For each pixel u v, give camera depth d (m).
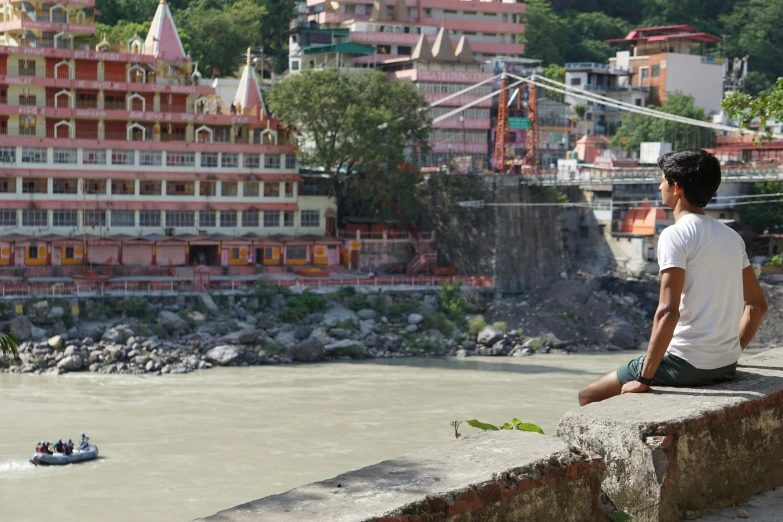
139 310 76.94
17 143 85.25
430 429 51.91
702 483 8.33
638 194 108.06
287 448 47.69
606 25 168.38
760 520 8.23
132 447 47.53
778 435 9.16
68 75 89.06
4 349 16.72
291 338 76.75
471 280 93.81
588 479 7.42
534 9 161.50
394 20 135.12
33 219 86.56
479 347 81.31
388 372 69.81
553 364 75.31
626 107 97.31
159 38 94.62
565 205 101.75
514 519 6.90
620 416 8.20
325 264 96.50
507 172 105.31
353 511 6.17
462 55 124.44
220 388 62.69
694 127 122.88
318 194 99.44
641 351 84.44
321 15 136.25
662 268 9.07
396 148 92.44
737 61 146.12
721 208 107.44
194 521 6.04
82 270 85.44
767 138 23.58
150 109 92.19
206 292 80.75
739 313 9.27
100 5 128.75
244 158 94.31
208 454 46.41
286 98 92.25
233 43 133.00
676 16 172.12
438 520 6.41
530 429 8.38
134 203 90.19
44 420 52.69
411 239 100.25
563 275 101.62
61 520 36.91
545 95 134.62
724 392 8.95
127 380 65.06
